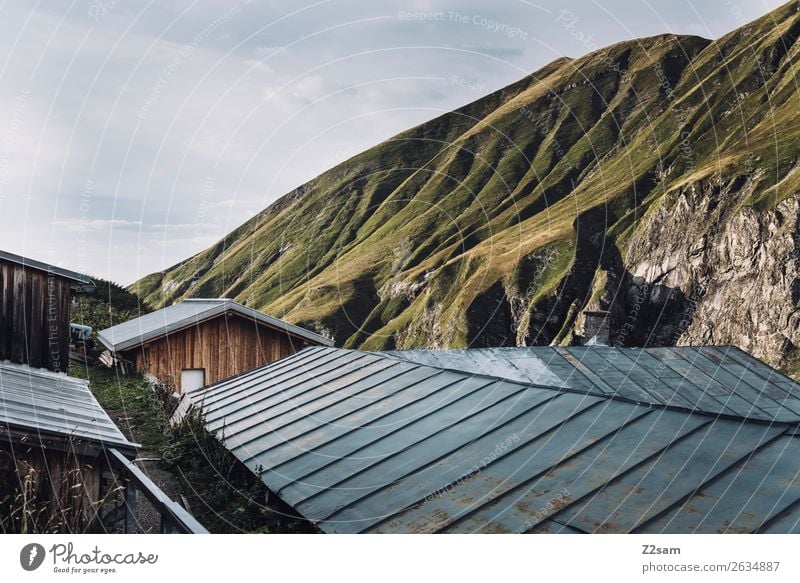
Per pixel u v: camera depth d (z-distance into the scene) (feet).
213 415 57.21
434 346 373.81
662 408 34.91
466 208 481.05
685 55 542.57
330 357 63.98
